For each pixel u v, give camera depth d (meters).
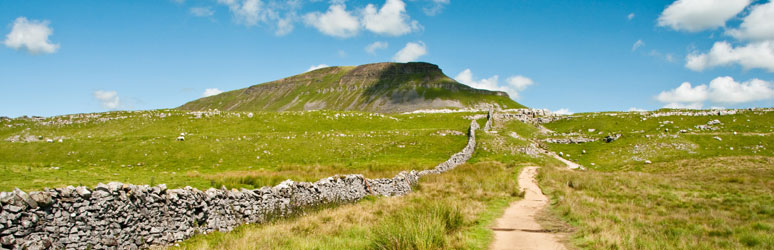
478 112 116.19
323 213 17.78
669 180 33.59
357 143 63.50
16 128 74.06
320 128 84.31
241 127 80.38
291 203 19.02
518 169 44.22
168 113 86.19
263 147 57.81
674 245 11.72
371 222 16.00
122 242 12.16
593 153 64.06
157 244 13.05
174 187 18.11
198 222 14.63
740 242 12.16
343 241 12.35
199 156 51.62
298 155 55.06
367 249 11.48
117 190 12.41
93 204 11.73
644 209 19.72
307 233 13.90
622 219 16.33
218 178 22.72
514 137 70.75
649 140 64.94
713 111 99.38
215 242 13.54
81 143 53.97
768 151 57.66
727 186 29.02
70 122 78.69
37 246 10.35
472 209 18.88
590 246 11.64
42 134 71.75
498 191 28.11
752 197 22.69
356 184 24.95
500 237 13.26
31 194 10.48
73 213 11.25
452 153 57.38
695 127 88.31
